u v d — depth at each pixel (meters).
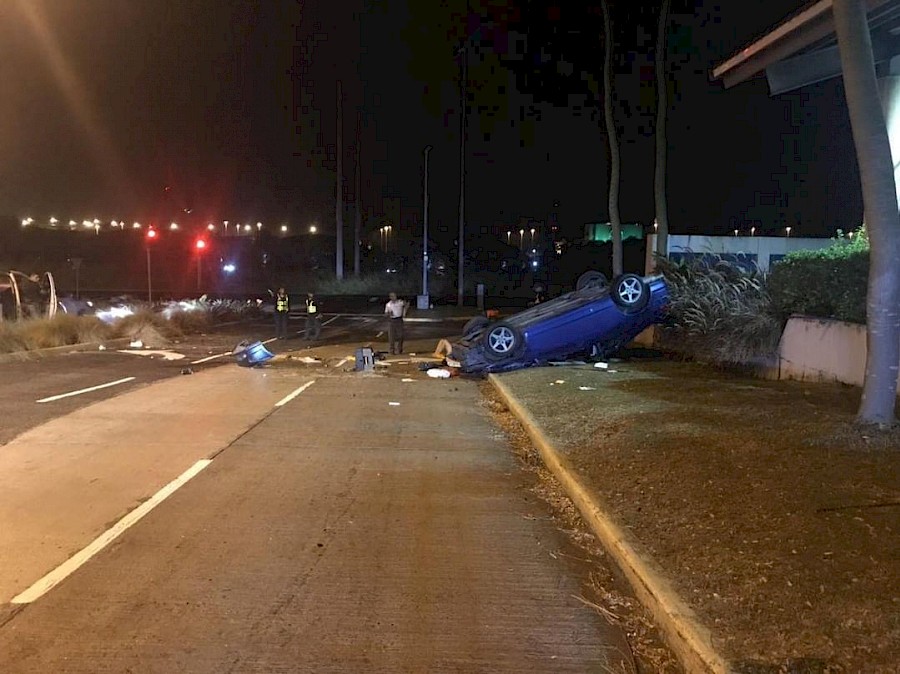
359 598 5.32
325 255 79.44
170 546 6.29
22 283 27.11
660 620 4.82
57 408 12.39
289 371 17.91
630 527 6.25
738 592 4.88
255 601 5.25
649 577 5.21
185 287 63.03
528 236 74.94
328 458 9.34
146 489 7.91
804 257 12.72
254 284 65.31
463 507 7.43
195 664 4.41
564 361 17.20
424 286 45.28
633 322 16.94
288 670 4.35
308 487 8.06
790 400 10.41
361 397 14.05
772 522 5.94
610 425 9.99
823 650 4.10
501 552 6.23
